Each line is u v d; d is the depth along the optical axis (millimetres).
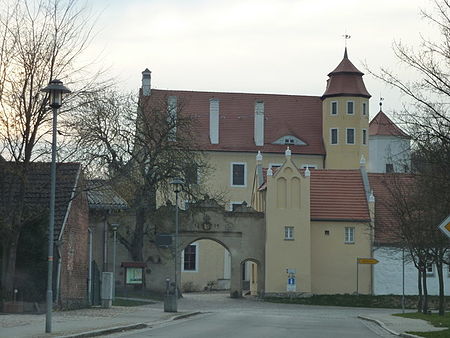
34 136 30406
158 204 68625
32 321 25672
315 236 62500
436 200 25734
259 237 62000
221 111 87062
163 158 57844
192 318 34469
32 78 30031
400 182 43594
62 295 33938
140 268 51938
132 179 53594
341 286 62031
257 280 64438
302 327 29297
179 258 60469
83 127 48594
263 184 67375
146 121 57906
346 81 84312
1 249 32031
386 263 62031
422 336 23938
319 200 63719
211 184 82625
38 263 32656
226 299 60344
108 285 38188
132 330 25062
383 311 50094
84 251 38562
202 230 61125
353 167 83312
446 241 36219
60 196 34469
